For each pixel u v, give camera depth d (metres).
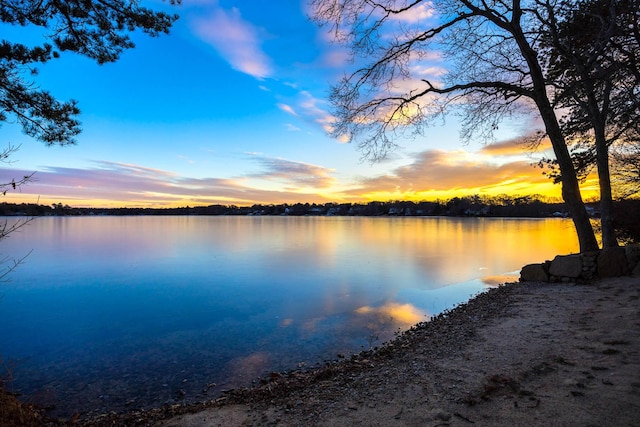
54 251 35.41
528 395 3.76
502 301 9.00
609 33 3.86
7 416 3.79
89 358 8.22
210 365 7.54
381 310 12.09
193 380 6.75
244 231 73.94
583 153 14.56
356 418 3.74
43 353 8.65
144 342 9.41
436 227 83.94
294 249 36.44
